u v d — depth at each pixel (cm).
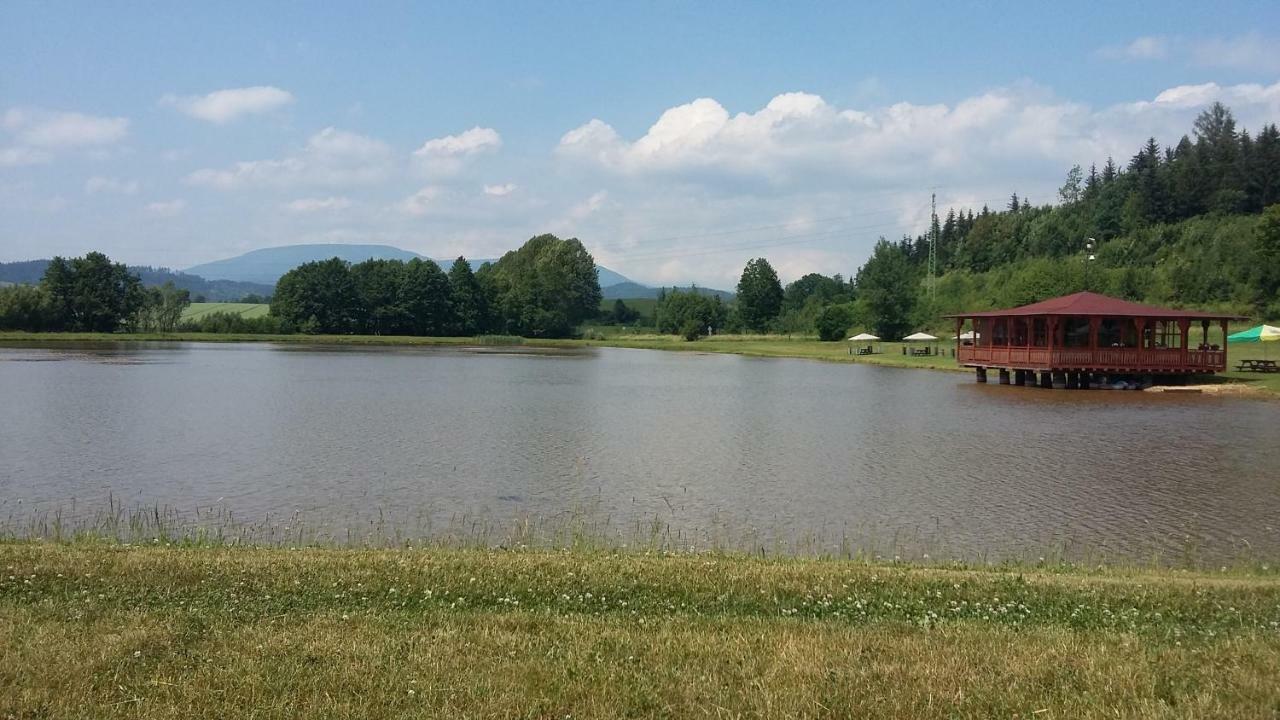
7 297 13700
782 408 4838
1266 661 905
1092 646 953
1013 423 4125
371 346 13088
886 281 12812
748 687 821
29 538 1675
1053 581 1305
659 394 5697
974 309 12112
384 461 2988
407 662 872
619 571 1285
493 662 874
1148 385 5922
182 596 1119
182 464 2886
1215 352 5872
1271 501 2369
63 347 11031
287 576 1221
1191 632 1037
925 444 3469
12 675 825
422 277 16525
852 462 3036
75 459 2955
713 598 1157
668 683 829
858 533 2038
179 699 782
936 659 902
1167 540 1955
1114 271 11119
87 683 811
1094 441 3519
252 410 4472
